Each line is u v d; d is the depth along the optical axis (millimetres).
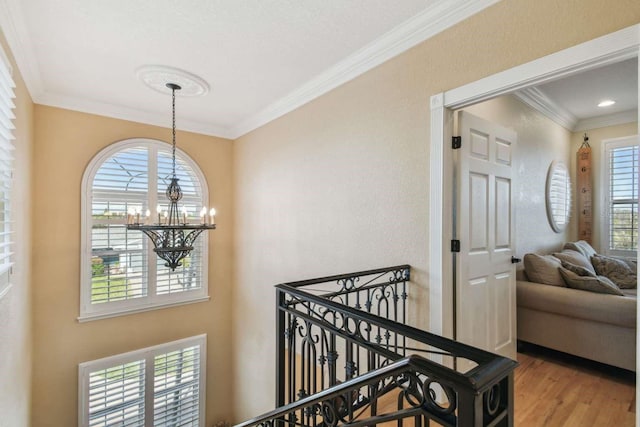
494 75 1789
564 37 1541
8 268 2035
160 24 2156
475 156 2250
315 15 2070
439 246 2037
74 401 3463
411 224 2221
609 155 4293
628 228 4152
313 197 3137
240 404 4410
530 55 1653
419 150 2174
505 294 2570
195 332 4344
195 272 4375
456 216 2121
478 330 2275
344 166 2777
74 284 3479
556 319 2754
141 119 3902
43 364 3283
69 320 3447
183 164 4270
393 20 2121
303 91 3160
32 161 3125
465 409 685
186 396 4227
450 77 2004
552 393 2260
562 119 4203
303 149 3275
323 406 1179
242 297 4406
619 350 2408
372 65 2502
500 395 748
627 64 2871
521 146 3455
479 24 1865
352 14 2059
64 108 3418
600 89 3379
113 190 3740
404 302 2223
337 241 2846
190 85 3086
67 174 3438
